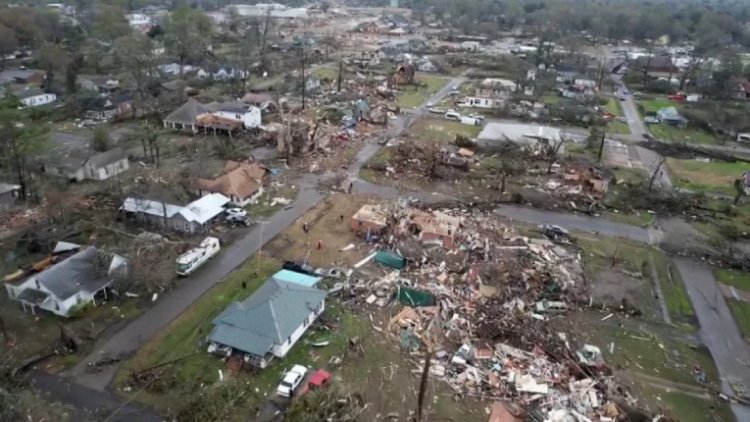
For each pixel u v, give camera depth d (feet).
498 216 180.55
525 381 105.09
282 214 175.22
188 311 124.47
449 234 154.30
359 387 103.76
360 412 97.14
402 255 148.56
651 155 251.39
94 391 100.27
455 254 150.00
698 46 503.61
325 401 95.25
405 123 281.33
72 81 307.17
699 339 123.75
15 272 134.92
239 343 108.68
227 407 96.22
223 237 158.71
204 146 227.81
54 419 93.04
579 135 276.41
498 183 206.69
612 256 157.79
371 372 107.96
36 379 102.27
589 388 104.22
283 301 117.19
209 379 104.17
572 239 165.78
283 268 141.90
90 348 111.24
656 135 284.00
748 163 243.60
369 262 146.61
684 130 294.87
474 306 127.85
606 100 350.84
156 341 114.21
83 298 122.11
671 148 260.42
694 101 354.33
